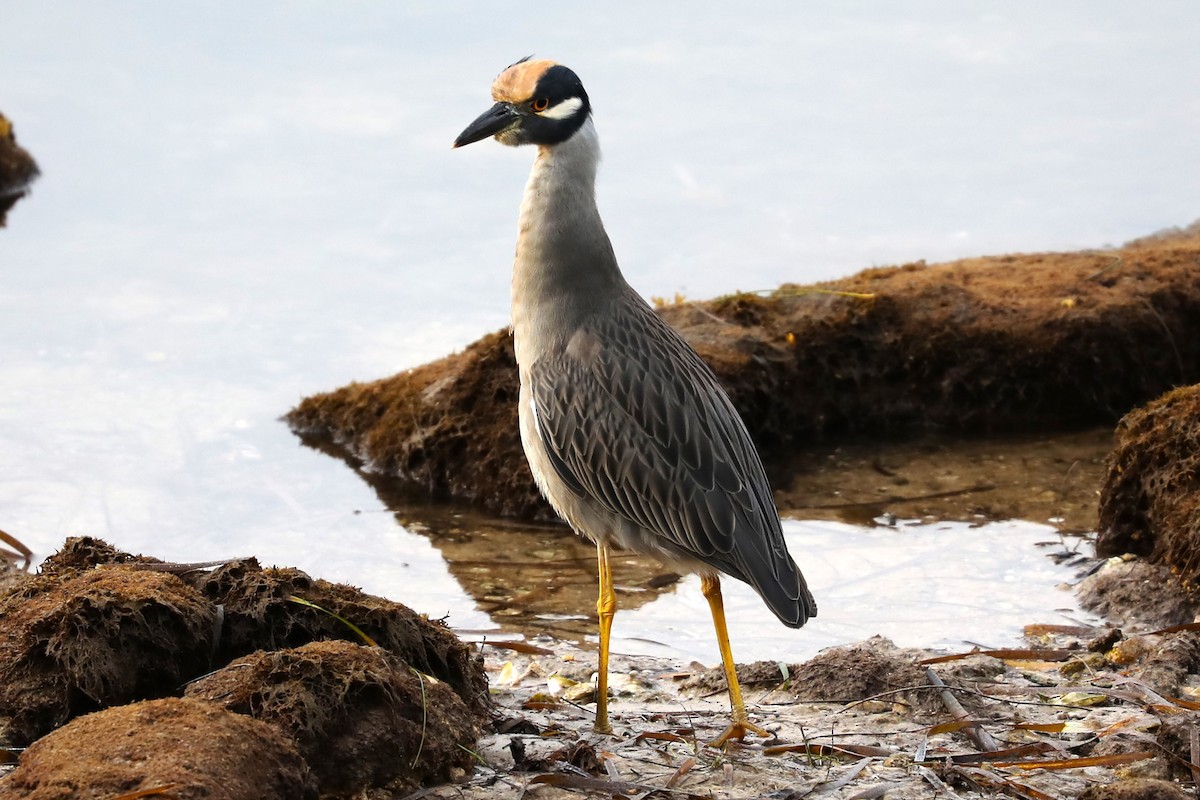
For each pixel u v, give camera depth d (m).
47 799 6.95
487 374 16.33
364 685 8.27
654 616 12.84
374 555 14.16
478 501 15.73
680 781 8.69
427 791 8.29
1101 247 20.39
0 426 16.41
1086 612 12.50
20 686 8.60
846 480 15.80
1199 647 11.03
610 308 10.99
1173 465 13.08
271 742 7.64
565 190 10.99
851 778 8.74
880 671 10.62
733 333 17.38
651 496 10.38
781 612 9.91
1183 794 8.24
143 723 7.55
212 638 9.04
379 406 16.95
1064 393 17.41
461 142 11.05
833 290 18.05
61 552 10.23
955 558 13.69
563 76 10.96
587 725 9.92
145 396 17.44
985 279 18.50
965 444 16.86
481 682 10.04
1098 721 9.86
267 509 15.12
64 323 19.19
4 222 22.31
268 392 17.69
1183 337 17.56
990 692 10.49
